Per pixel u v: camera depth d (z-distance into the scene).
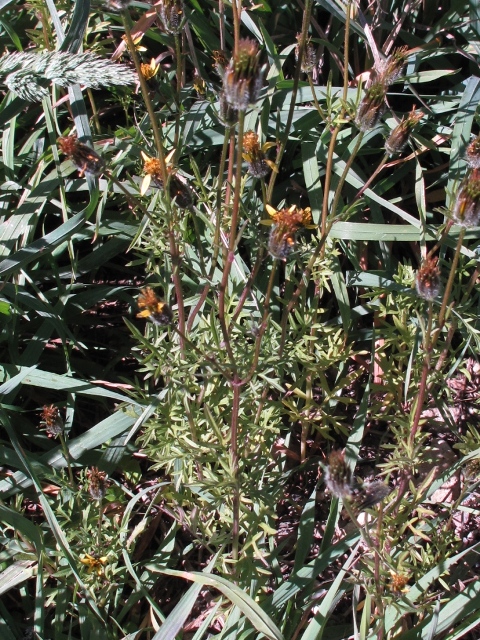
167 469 0.44
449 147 0.58
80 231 0.54
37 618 0.40
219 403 0.43
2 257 0.51
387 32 0.62
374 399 0.52
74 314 0.54
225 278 0.34
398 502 0.41
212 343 0.44
